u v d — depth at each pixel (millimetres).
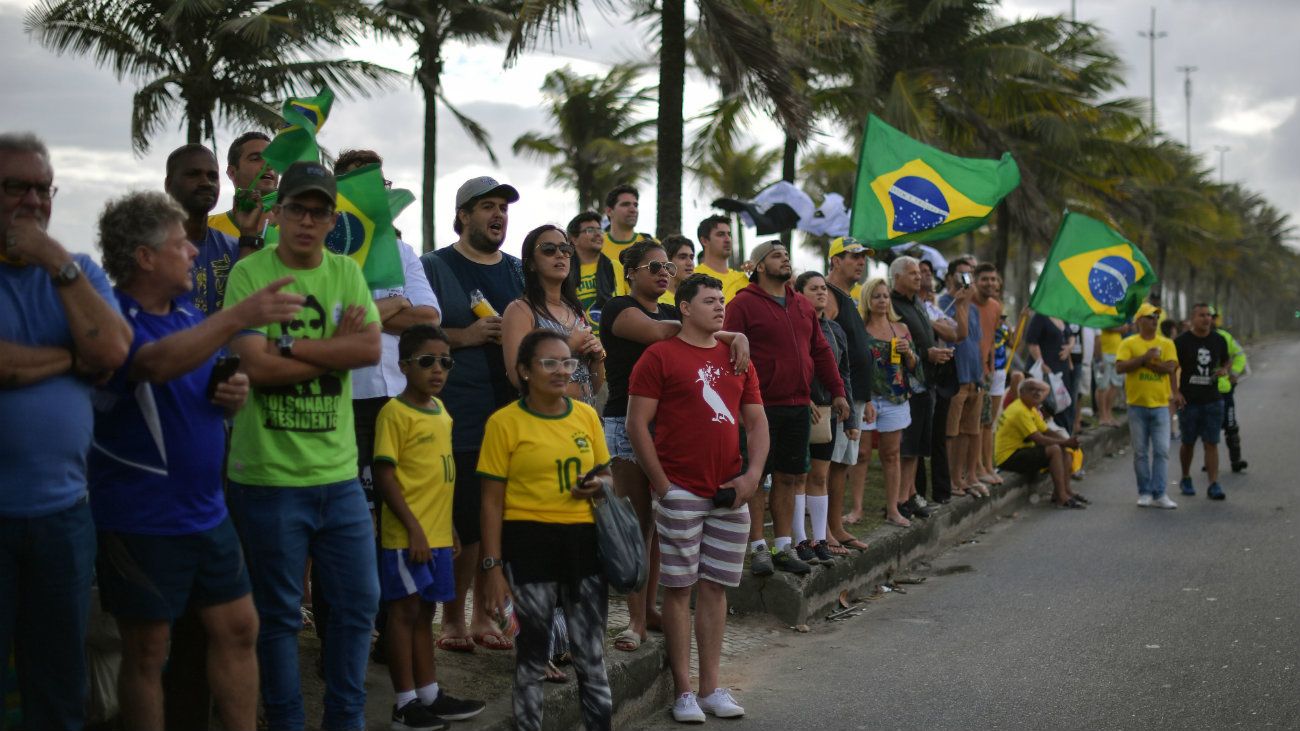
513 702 4398
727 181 39875
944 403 9828
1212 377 12148
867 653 6508
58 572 3180
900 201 9922
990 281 10727
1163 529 10414
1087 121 24328
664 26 10867
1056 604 7629
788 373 6812
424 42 24297
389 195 4809
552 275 4992
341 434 3848
